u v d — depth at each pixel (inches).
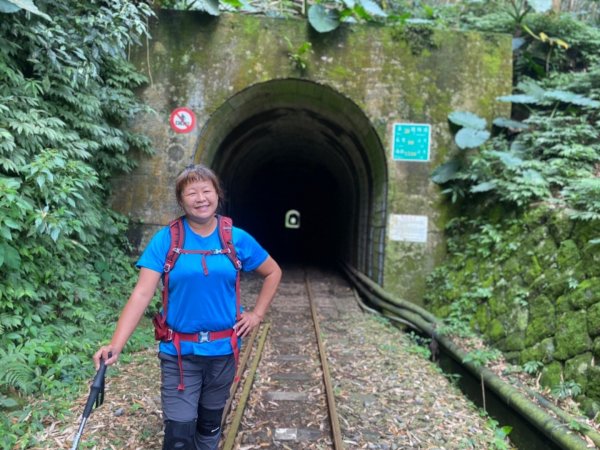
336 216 693.3
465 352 212.5
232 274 93.2
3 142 166.9
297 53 298.2
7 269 165.5
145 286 89.6
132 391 164.7
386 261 311.1
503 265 239.9
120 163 280.7
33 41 195.9
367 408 168.9
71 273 208.7
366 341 260.1
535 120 287.9
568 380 164.6
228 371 98.7
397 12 411.5
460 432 154.0
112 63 268.8
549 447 146.3
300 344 254.5
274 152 623.5
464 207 307.0
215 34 297.0
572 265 192.9
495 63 310.2
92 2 225.0
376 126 307.7
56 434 131.3
